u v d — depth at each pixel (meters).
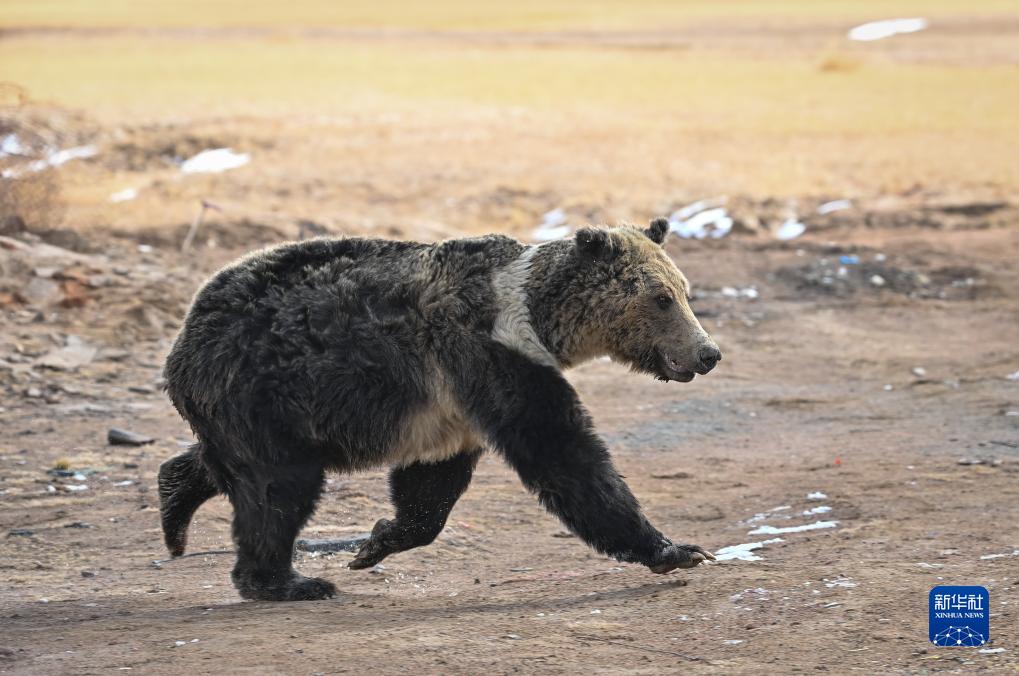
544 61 90.12
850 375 26.16
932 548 12.90
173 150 52.47
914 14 126.19
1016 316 31.25
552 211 43.69
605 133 58.84
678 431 21.92
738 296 33.47
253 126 58.47
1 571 14.70
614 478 12.02
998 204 43.53
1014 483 16.50
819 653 9.54
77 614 12.49
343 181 47.34
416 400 12.36
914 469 17.92
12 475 18.61
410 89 73.81
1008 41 100.81
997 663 9.05
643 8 144.12
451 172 49.22
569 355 12.88
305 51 97.25
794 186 47.53
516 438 11.98
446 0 162.50
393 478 13.46
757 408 23.53
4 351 25.28
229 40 106.69
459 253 12.66
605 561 14.72
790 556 13.21
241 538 12.69
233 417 12.32
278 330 12.27
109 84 73.44
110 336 27.16
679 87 75.31
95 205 40.94
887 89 73.94
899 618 10.26
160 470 13.74
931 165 51.16
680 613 10.96
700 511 16.77
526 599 12.45
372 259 12.69
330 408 12.26
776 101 69.50
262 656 10.05
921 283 34.69
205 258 35.09
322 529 16.34
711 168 50.75
